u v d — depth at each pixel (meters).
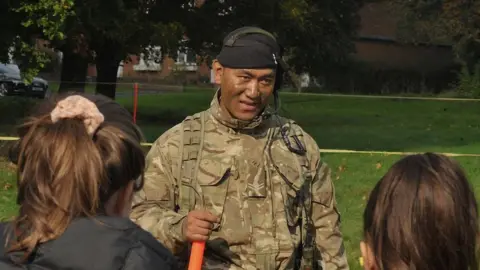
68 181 1.72
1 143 9.95
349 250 6.28
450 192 1.71
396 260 1.72
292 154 2.89
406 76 38.22
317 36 20.44
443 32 31.66
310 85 34.44
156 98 26.38
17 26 11.57
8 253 1.74
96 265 1.68
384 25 41.91
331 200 2.95
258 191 2.79
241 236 2.74
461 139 15.82
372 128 18.14
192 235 2.50
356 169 10.80
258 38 2.82
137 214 2.71
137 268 1.70
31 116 1.85
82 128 1.77
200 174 2.79
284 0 16.73
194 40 18.02
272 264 2.74
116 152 1.81
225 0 17.14
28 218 1.73
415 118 20.86
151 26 15.40
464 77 30.20
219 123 2.87
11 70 21.98
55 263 1.68
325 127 18.23
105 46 17.03
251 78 2.78
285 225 2.78
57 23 10.82
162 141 2.88
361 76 36.09
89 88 21.23
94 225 1.72
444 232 1.68
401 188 1.74
